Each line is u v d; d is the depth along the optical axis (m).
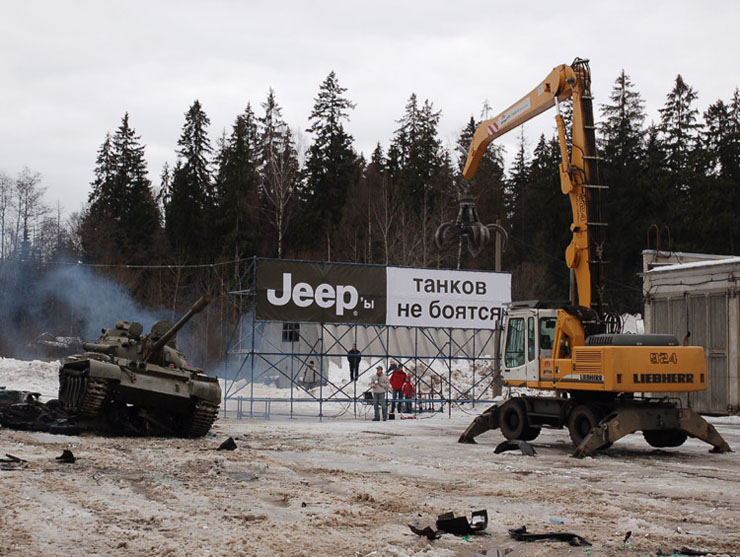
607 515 9.25
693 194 57.69
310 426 21.66
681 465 14.17
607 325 17.17
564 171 17.47
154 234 61.44
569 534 7.93
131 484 10.45
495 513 9.20
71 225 63.28
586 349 15.90
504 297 27.14
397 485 11.05
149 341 18.05
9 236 60.69
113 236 58.31
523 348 17.81
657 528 8.51
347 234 55.47
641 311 52.84
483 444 17.52
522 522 8.77
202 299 17.47
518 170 67.00
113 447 14.57
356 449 15.58
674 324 29.22
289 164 56.25
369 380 34.66
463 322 26.73
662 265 30.98
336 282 25.52
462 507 9.55
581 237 17.20
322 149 60.34
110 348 17.91
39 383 33.47
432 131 65.94
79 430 16.55
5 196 60.75
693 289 28.52
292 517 8.63
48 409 17.20
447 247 54.22
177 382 17.09
